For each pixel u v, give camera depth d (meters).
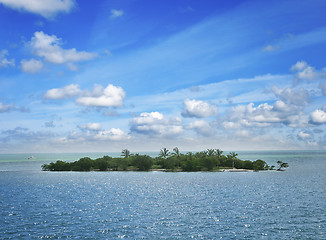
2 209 92.56
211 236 60.41
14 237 59.84
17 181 197.62
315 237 58.81
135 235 61.59
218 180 194.12
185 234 62.09
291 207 94.25
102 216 81.19
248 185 164.50
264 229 65.44
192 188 153.50
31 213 85.56
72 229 66.50
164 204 103.31
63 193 136.00
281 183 174.00
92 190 147.62
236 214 83.06
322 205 97.88
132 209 93.00
